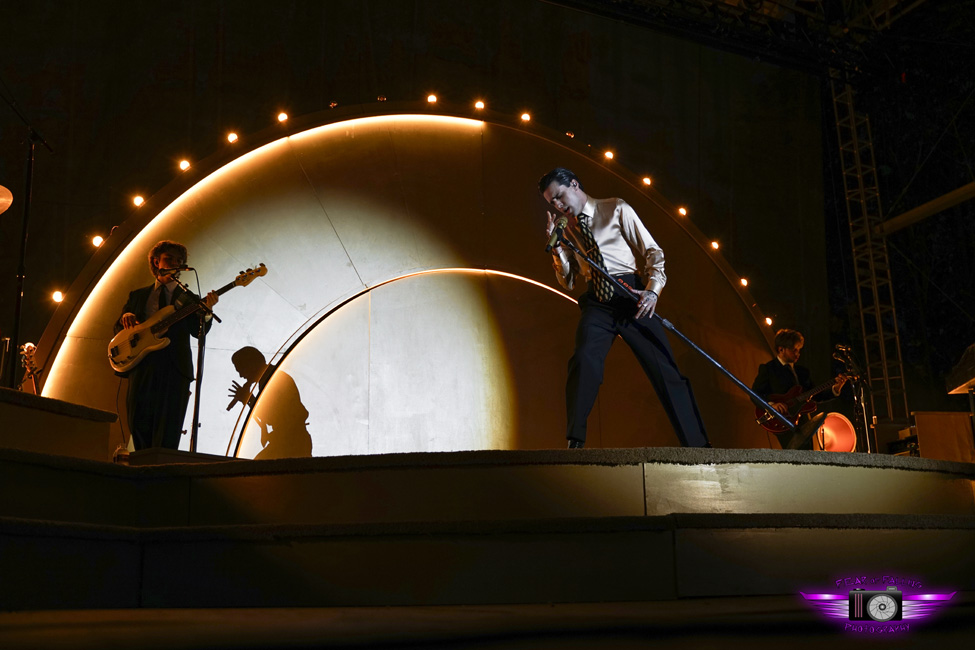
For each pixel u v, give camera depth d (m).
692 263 7.64
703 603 2.41
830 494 3.13
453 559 2.58
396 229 6.77
